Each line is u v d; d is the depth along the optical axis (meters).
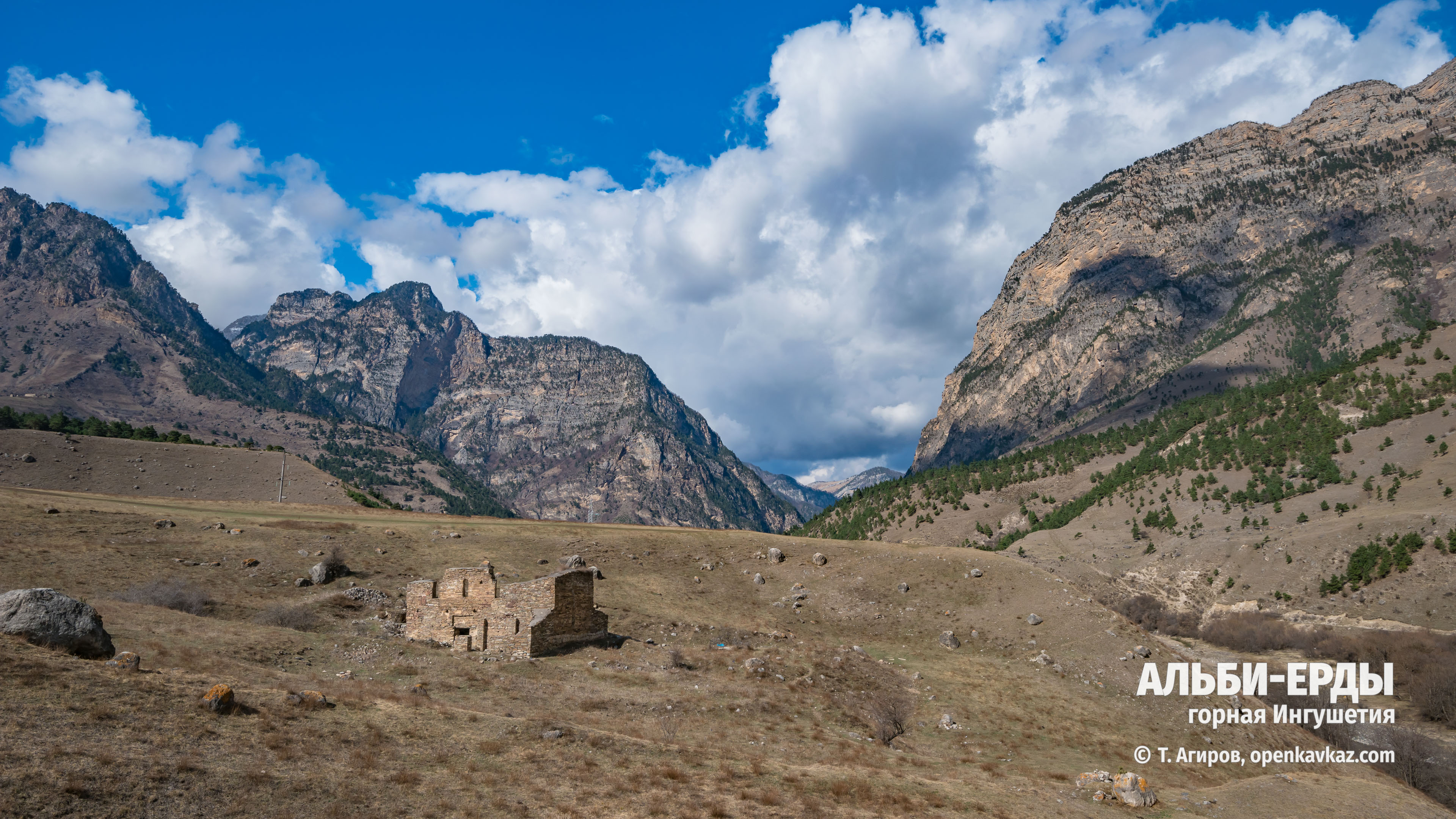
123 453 156.62
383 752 23.48
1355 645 106.44
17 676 21.17
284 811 18.30
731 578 85.38
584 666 43.16
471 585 47.53
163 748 19.78
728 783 26.19
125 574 56.00
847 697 46.25
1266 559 150.88
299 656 38.34
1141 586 154.25
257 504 105.19
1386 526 143.50
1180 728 53.72
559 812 21.31
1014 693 54.50
